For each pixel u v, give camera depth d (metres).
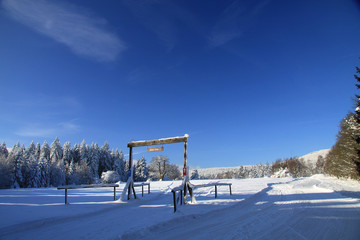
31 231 6.16
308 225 6.48
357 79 16.36
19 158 49.72
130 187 12.02
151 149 12.08
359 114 18.41
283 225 6.52
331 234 5.57
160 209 9.27
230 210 9.23
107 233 5.83
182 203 10.60
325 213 8.16
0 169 44.66
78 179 63.53
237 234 5.71
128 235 5.66
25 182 49.47
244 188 17.72
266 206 9.98
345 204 10.09
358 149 22.27
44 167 52.22
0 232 5.88
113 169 81.56
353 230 5.86
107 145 85.69
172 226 6.75
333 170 32.69
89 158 76.00
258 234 5.68
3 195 13.94
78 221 7.34
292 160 81.88
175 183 24.81
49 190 18.38
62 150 78.50
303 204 10.29
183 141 11.24
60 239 5.44
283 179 33.44
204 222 7.20
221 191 15.58
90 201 11.45
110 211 9.09
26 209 8.78
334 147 32.09
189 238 5.50
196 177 72.38
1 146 69.00
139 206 10.23
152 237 5.68
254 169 92.12
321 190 17.06
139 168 73.25
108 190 18.20
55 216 7.58
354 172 24.55
